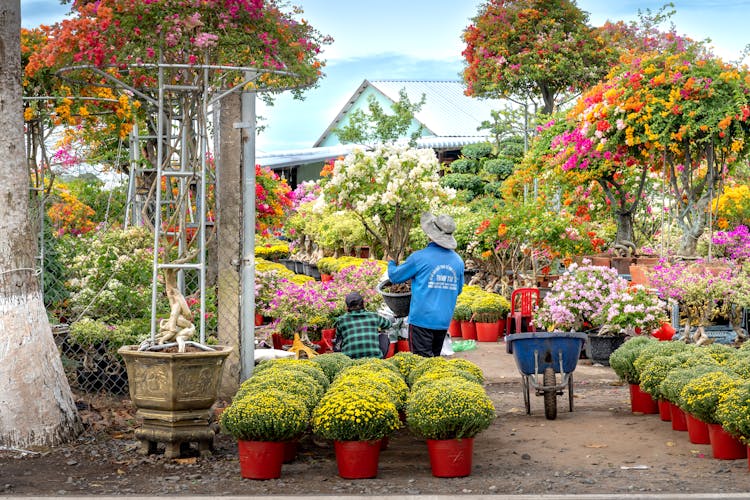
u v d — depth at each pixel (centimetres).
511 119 2448
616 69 1389
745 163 1817
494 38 2141
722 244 1423
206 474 605
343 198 1477
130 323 854
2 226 682
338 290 1170
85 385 856
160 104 696
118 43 669
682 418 728
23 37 860
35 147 922
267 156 3256
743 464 609
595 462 631
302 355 928
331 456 670
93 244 915
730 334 1164
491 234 1475
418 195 1445
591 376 1048
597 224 1703
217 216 820
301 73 710
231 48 699
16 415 674
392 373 684
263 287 1162
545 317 1158
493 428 763
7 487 567
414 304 898
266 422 575
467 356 1192
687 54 1256
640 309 1089
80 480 586
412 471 615
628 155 1366
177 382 630
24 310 685
